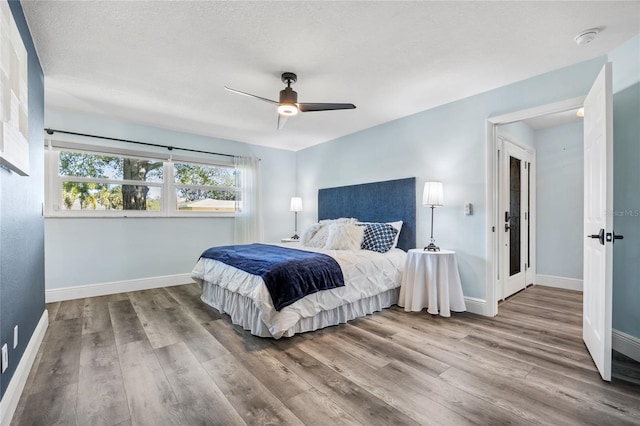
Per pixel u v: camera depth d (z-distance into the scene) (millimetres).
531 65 2654
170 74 2803
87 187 3971
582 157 4184
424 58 2533
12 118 1534
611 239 1899
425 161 3754
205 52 2430
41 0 1829
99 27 2104
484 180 3205
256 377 1966
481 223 3227
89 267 3936
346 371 2039
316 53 2449
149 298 3844
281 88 3100
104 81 2941
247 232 5184
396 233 3863
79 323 2936
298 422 1538
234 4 1883
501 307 3453
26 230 2045
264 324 2607
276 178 5781
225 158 5133
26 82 1842
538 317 3107
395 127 4121
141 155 4301
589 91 2428
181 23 2066
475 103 3281
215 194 5051
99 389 1822
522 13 1970
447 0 1853
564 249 4332
